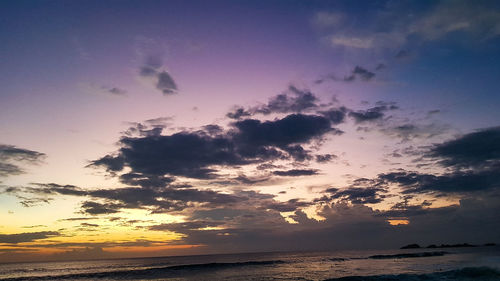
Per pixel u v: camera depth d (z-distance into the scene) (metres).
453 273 36.12
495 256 73.38
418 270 44.53
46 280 47.19
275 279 39.12
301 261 75.00
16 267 88.56
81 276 50.78
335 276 40.44
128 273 52.91
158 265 76.38
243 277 42.19
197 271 53.06
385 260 71.75
